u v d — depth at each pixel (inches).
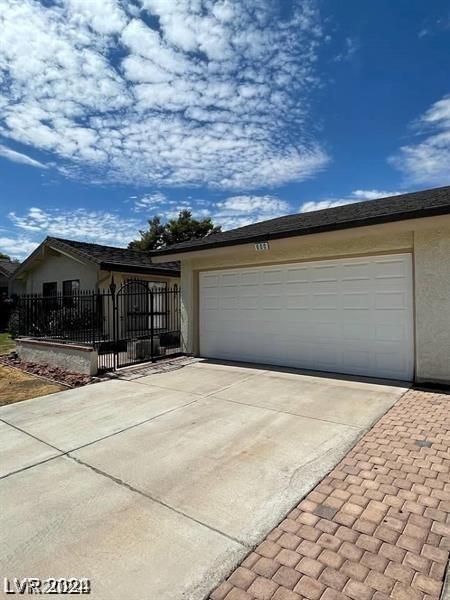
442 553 95.7
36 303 429.1
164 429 192.7
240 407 225.8
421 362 269.4
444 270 258.7
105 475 144.3
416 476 136.1
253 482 135.2
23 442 182.1
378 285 290.8
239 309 378.9
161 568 93.8
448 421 191.8
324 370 321.4
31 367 378.6
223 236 403.2
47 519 116.1
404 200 362.3
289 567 92.5
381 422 193.0
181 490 131.3
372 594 83.1
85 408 237.5
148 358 399.2
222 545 101.8
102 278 554.9
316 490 128.3
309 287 327.9
